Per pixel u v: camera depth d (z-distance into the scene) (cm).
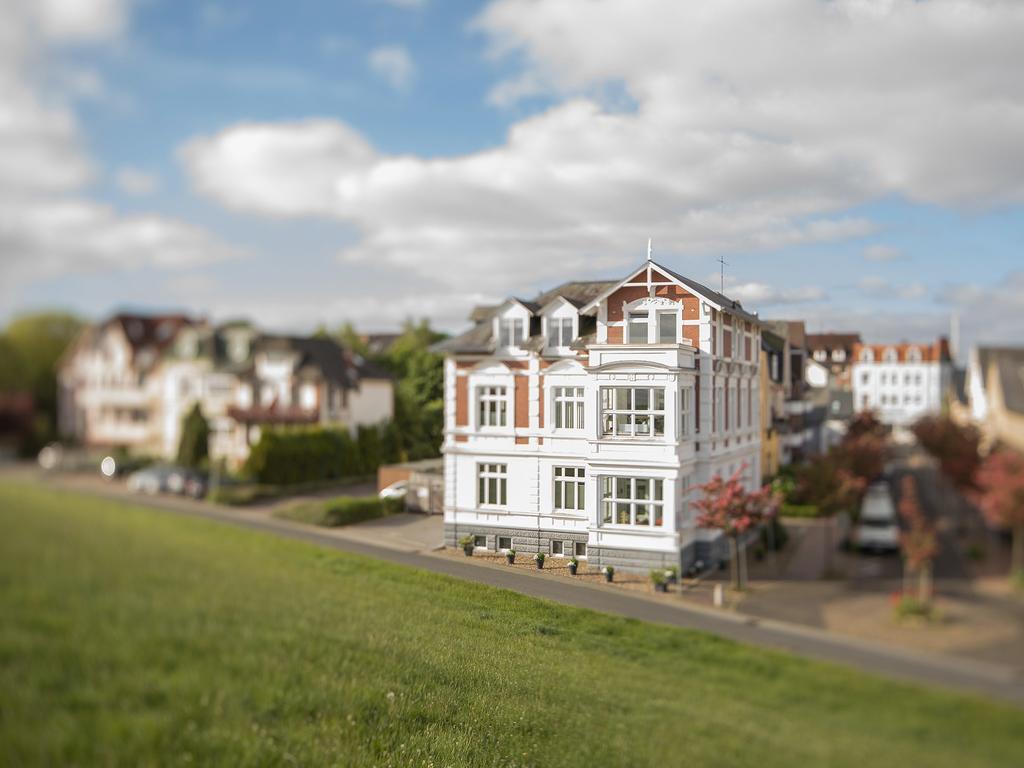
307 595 1427
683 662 1063
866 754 1127
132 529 2609
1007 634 1642
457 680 646
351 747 773
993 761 1167
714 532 1130
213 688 1634
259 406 3822
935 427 2547
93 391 3456
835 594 1741
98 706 1794
